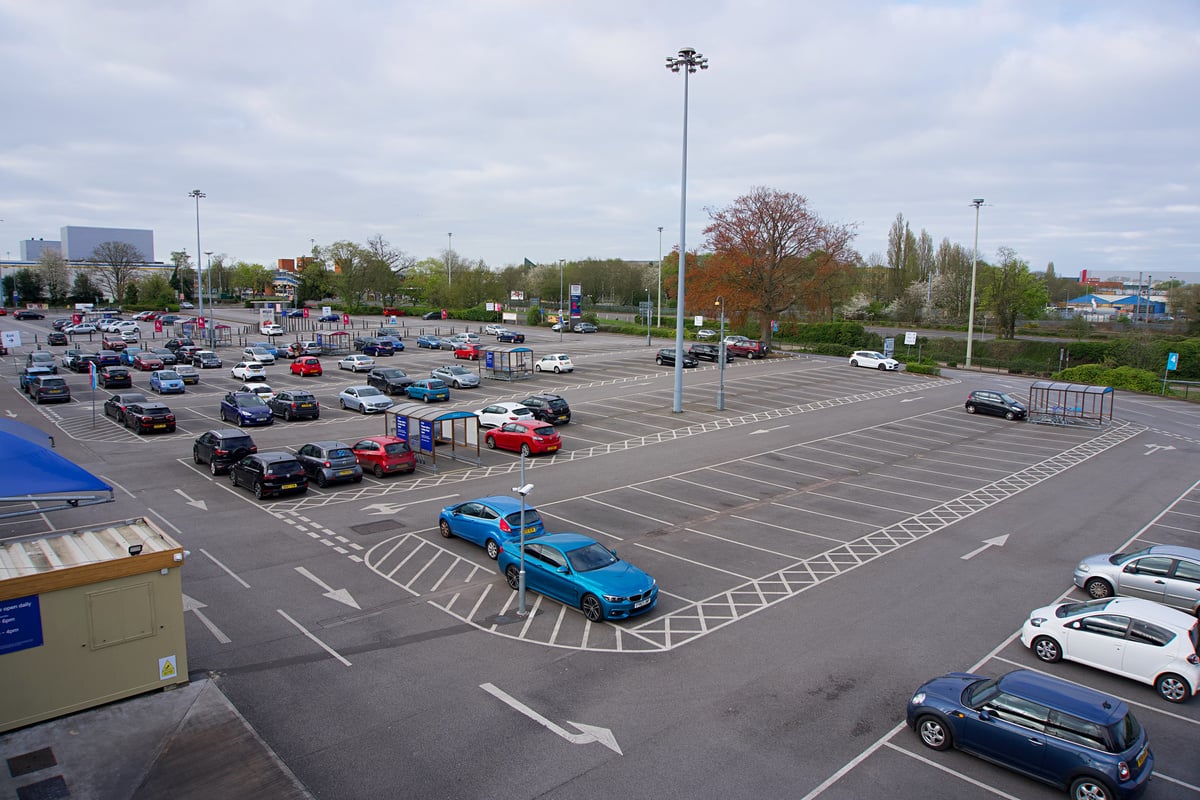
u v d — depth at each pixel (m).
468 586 18.41
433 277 152.38
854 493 26.98
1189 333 80.50
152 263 199.12
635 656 14.84
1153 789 11.05
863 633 15.98
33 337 82.81
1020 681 11.72
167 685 13.20
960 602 17.69
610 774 11.02
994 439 36.84
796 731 12.26
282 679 13.80
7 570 12.01
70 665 12.24
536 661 14.61
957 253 118.69
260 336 85.62
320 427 37.59
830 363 65.94
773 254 70.44
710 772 11.11
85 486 11.97
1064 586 18.73
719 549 21.12
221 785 10.62
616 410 42.81
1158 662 13.62
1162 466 31.77
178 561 13.13
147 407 36.22
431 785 10.73
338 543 21.27
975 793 10.77
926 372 59.91
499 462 31.31
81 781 10.62
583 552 17.62
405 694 13.30
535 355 68.25
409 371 58.31
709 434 36.78
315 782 10.78
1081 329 87.88
